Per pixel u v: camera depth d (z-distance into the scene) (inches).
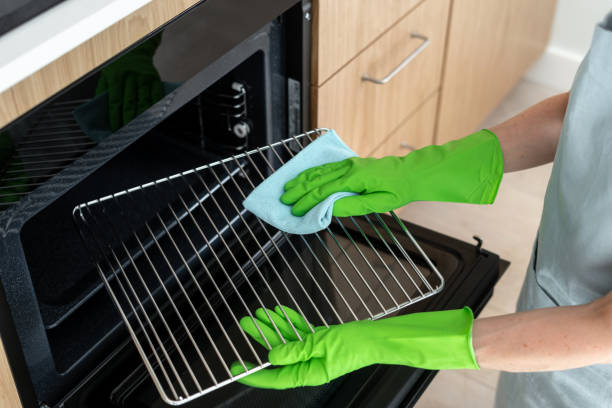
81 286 42.8
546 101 40.1
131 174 50.9
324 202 36.7
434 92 68.2
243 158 48.8
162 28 33.0
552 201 37.4
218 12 35.8
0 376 32.2
